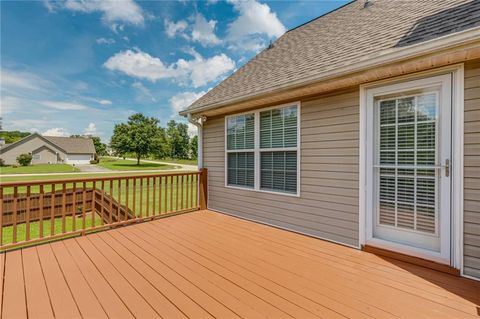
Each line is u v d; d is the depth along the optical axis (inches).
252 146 182.7
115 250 123.8
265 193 172.7
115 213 241.3
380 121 118.8
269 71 186.5
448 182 98.7
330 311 74.0
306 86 130.4
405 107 111.0
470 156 93.7
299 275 97.2
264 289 86.9
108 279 94.3
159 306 77.1
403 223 112.0
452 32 87.9
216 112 205.2
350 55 123.0
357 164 125.3
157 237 143.9
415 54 91.6
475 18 89.4
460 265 95.5
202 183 219.1
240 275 97.4
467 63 94.3
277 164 166.4
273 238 142.2
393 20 137.5
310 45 183.2
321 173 140.3
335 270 101.4
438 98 101.6
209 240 138.9
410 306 76.2
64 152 1583.4
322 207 140.1
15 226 124.2
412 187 109.2
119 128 1503.4
